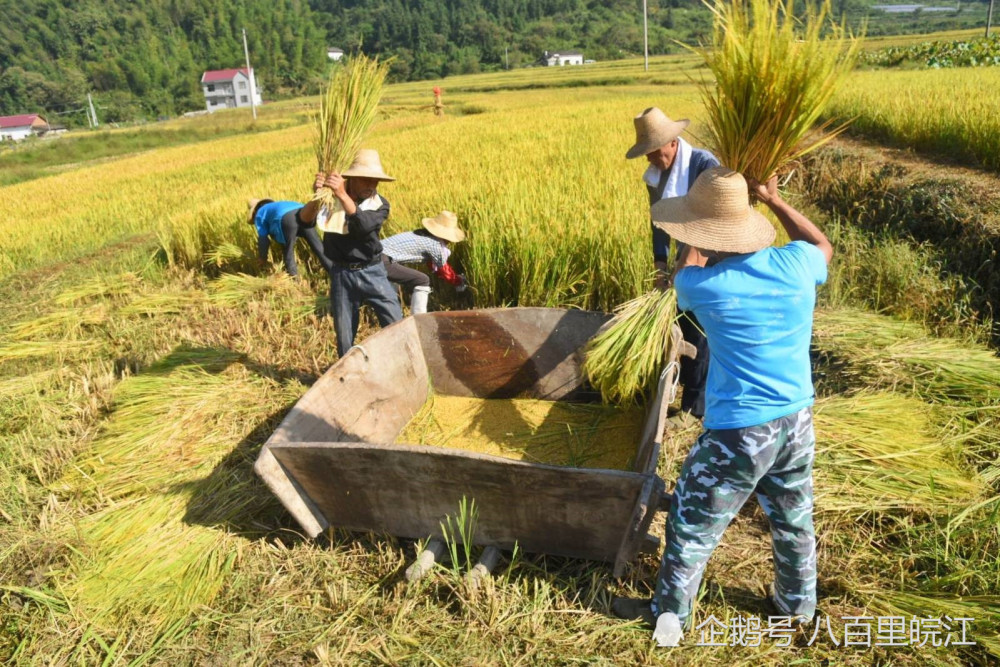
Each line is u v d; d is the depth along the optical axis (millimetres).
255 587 3098
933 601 2652
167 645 2830
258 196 8836
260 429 4336
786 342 2199
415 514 3039
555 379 4199
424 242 5488
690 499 2383
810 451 2307
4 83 110875
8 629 2992
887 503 3191
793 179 9930
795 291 2154
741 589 2875
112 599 3072
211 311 6566
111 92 118688
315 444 2898
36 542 3422
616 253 5434
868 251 6301
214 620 2918
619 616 2773
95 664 2809
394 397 4055
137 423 4445
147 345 5816
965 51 23875
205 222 7984
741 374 2230
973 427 3686
